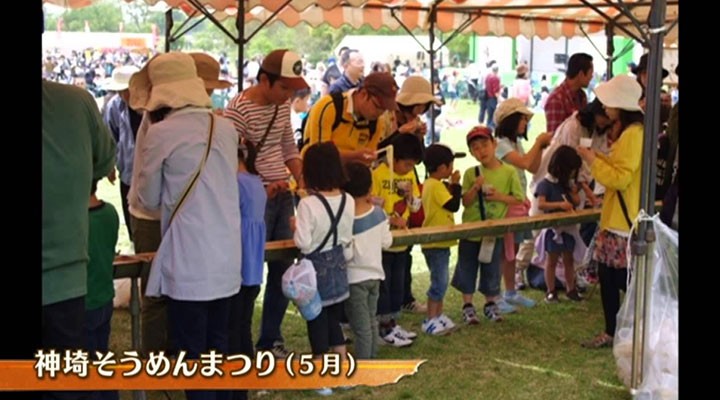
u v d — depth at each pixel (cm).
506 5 888
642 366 411
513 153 579
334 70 1241
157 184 342
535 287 666
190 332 348
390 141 514
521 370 486
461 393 452
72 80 1962
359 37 2300
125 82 676
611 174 468
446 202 527
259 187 394
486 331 558
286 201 467
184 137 340
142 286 428
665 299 406
